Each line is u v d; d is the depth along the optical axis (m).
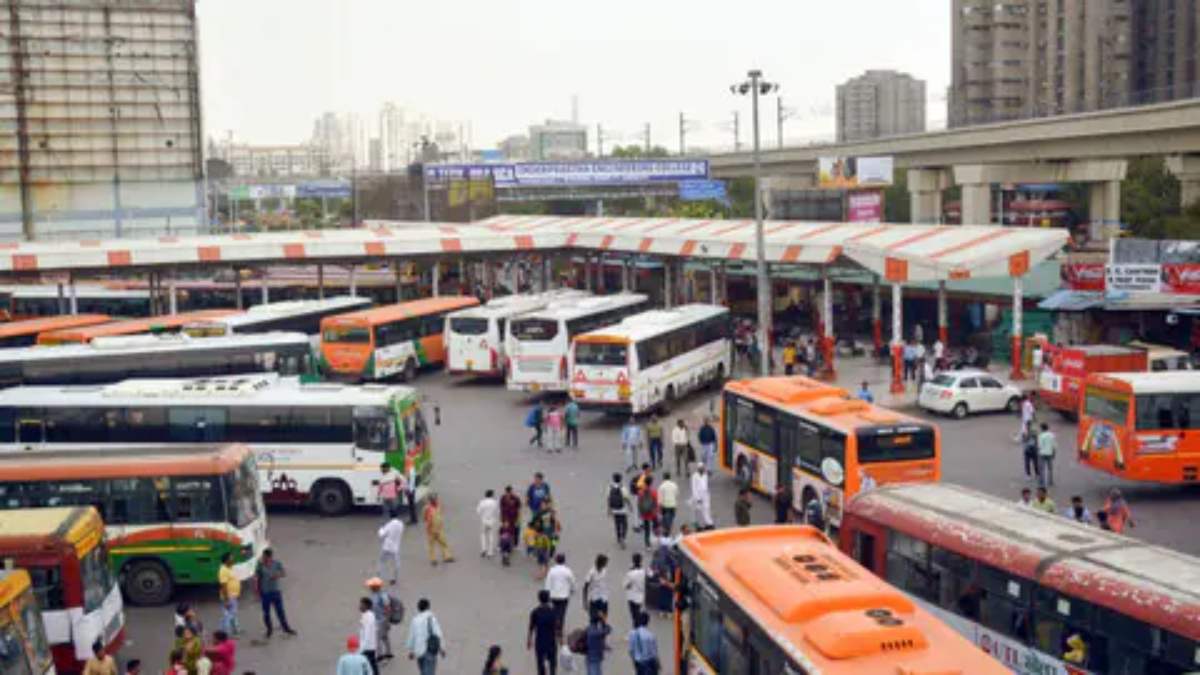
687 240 53.91
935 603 18.48
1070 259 56.03
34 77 86.75
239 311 51.38
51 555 19.17
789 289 64.19
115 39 88.44
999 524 18.23
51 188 88.12
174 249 55.31
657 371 41.06
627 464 33.19
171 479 23.78
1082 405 30.88
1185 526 27.06
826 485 26.28
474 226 72.62
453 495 31.53
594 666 18.36
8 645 15.62
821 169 79.19
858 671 12.38
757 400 29.86
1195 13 126.25
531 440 37.44
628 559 25.38
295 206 180.00
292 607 23.22
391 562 25.11
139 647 21.44
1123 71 132.00
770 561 15.46
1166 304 46.19
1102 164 79.94
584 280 79.44
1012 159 76.62
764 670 13.91
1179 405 29.31
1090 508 28.44
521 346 44.34
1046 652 16.25
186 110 90.94
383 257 59.62
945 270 41.12
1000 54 142.38
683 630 17.25
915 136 87.06
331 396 29.75
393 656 20.64
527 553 26.09
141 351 38.53
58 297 65.12
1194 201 70.19
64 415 29.83
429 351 52.06
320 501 29.91
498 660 17.42
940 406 39.69
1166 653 14.40
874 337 51.31
